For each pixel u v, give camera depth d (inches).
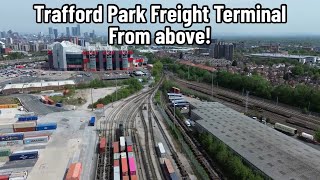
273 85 7007.9
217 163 3179.1
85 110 5447.8
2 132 4234.7
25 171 3048.7
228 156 3021.7
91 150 3644.2
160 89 7381.9
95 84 7475.4
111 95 6225.4
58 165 3235.7
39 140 3868.1
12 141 3799.2
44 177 2972.4
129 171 2925.7
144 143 3843.5
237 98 6323.8
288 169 2576.3
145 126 4547.2
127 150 3430.1
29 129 4293.8
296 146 3090.6
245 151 2989.7
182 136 4072.3
